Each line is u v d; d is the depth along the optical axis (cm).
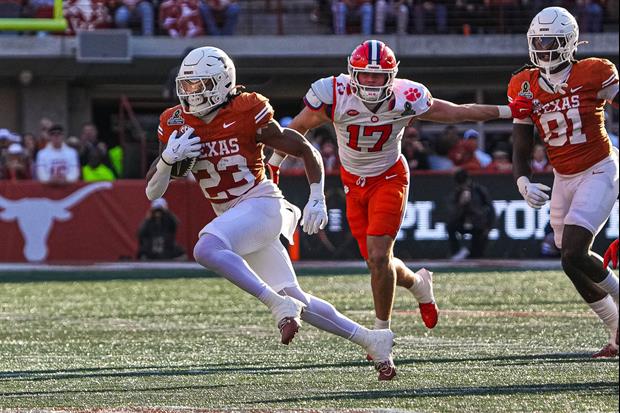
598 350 2062
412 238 4400
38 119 5778
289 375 1811
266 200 1642
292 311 1539
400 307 2903
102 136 6103
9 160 4462
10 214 4347
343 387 1673
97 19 5581
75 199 4378
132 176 4738
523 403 1516
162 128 1653
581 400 1535
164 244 4350
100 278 3803
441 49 5688
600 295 1891
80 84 5847
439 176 4394
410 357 2000
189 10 5631
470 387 1656
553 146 1875
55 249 4369
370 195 1902
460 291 3303
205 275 3869
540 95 1855
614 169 1862
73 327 2564
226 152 1623
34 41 5456
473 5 5784
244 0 5944
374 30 5697
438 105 1855
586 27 5766
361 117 1841
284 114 6084
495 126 5847
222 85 1602
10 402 1562
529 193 1862
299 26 6034
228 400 1565
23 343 2292
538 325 2492
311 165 1647
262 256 1658
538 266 4094
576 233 1822
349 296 3209
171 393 1633
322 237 4409
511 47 5700
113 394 1630
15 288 3506
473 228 4353
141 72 5672
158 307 2983
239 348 2175
